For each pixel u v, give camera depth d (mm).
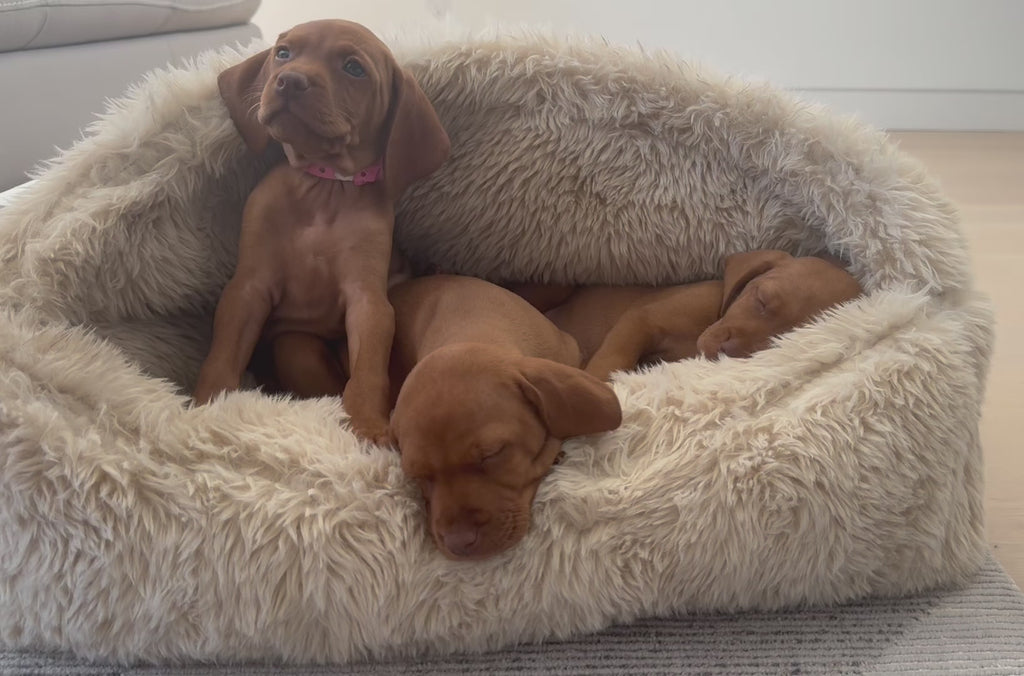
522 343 1062
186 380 1163
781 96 1168
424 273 1355
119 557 840
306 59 1033
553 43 1187
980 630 916
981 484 992
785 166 1147
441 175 1248
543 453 898
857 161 1118
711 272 1264
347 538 847
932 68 2787
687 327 1195
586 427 894
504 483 854
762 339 1065
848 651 892
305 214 1146
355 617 852
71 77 1681
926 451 909
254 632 853
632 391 969
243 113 1131
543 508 873
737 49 2773
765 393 928
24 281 993
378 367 1054
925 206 1084
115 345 1056
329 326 1166
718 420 915
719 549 872
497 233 1281
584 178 1226
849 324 976
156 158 1106
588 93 1178
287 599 845
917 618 932
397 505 865
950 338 961
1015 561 1038
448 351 906
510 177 1234
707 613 935
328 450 898
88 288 1058
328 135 1031
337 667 883
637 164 1208
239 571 839
